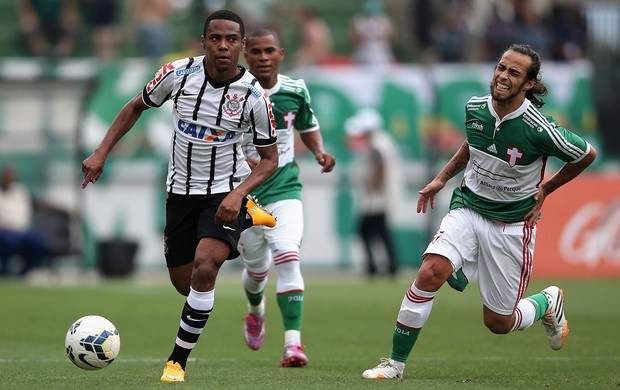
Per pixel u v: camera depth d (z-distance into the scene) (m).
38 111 70.56
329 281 66.81
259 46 30.95
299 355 29.22
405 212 73.56
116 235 70.69
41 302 50.50
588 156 25.59
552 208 71.00
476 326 41.66
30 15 85.69
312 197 72.50
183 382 24.44
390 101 73.88
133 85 71.38
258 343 32.12
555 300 28.89
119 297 53.38
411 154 73.75
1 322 42.38
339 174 72.69
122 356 32.22
